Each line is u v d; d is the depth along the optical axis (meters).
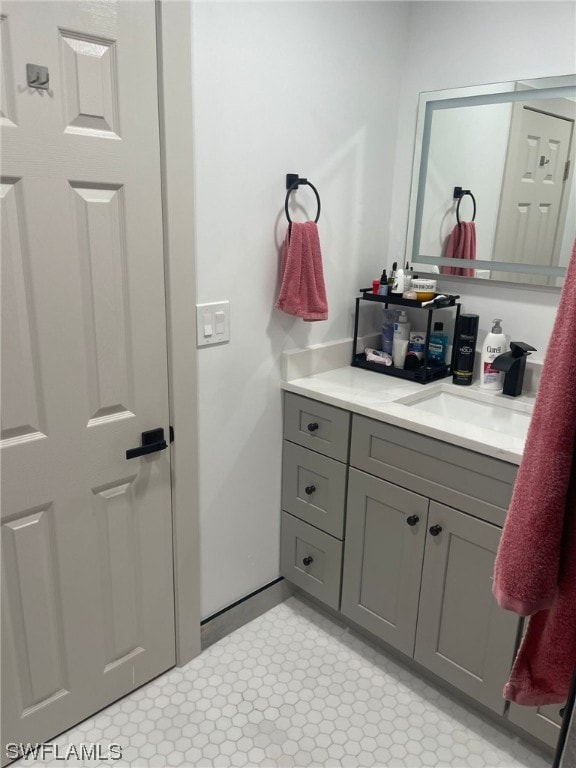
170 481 1.75
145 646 1.82
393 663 1.99
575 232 1.79
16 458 1.39
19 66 1.21
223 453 1.92
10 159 1.24
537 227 1.88
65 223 1.35
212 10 1.54
